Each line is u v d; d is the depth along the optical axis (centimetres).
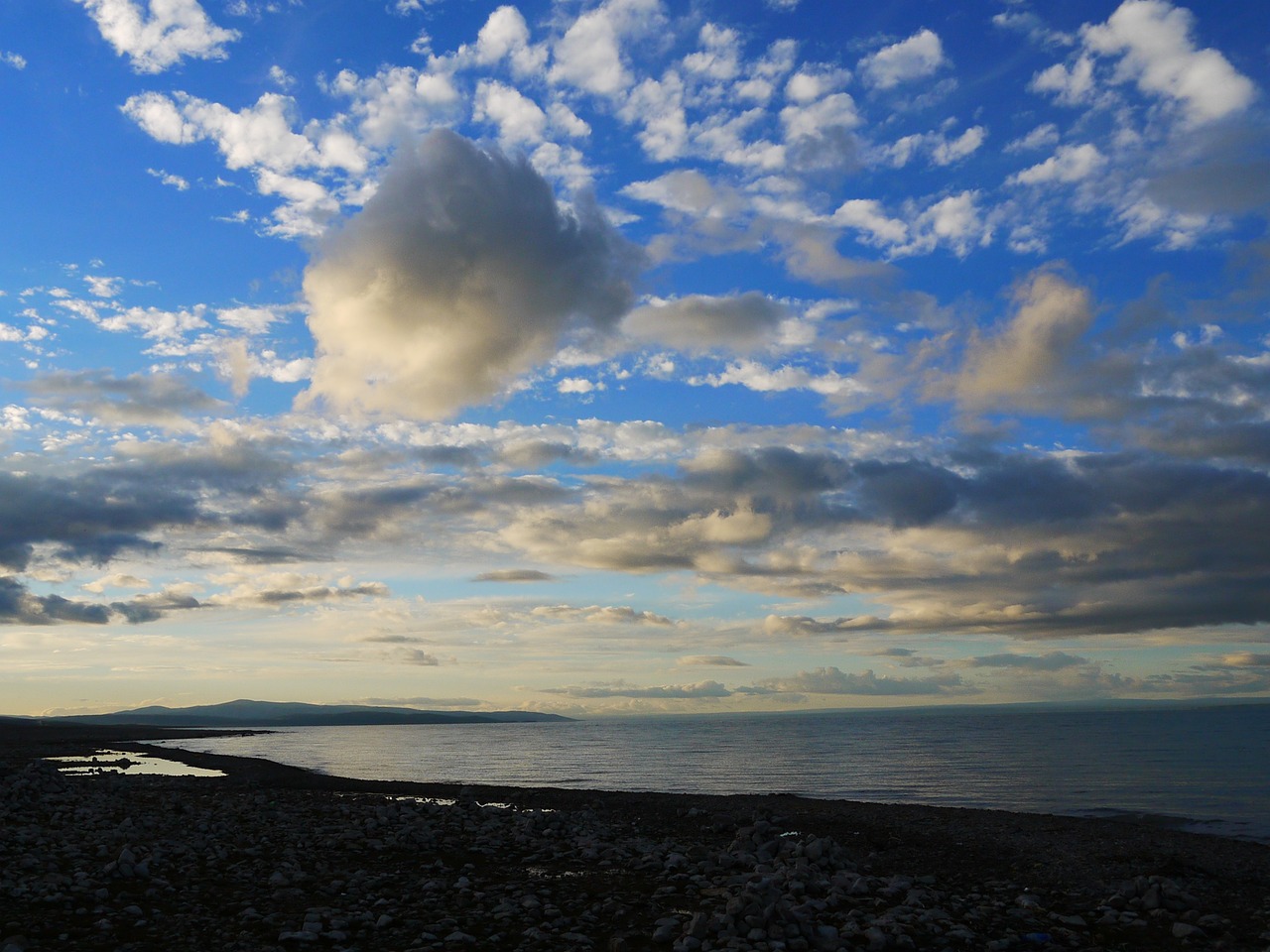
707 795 3734
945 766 6281
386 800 3350
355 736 15800
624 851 2053
